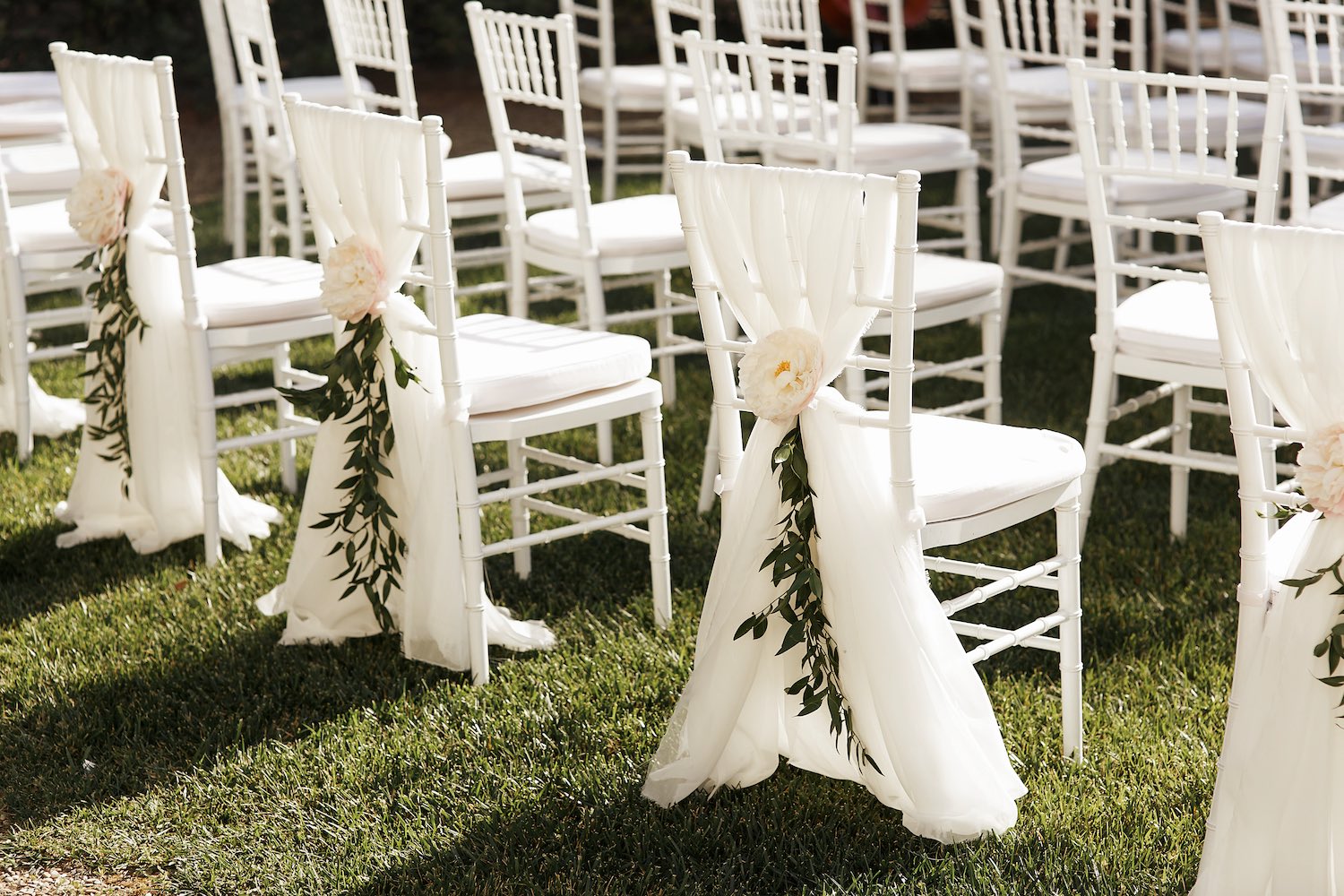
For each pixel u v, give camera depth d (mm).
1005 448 2533
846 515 2277
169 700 2934
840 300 2221
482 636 2953
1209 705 2746
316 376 3732
